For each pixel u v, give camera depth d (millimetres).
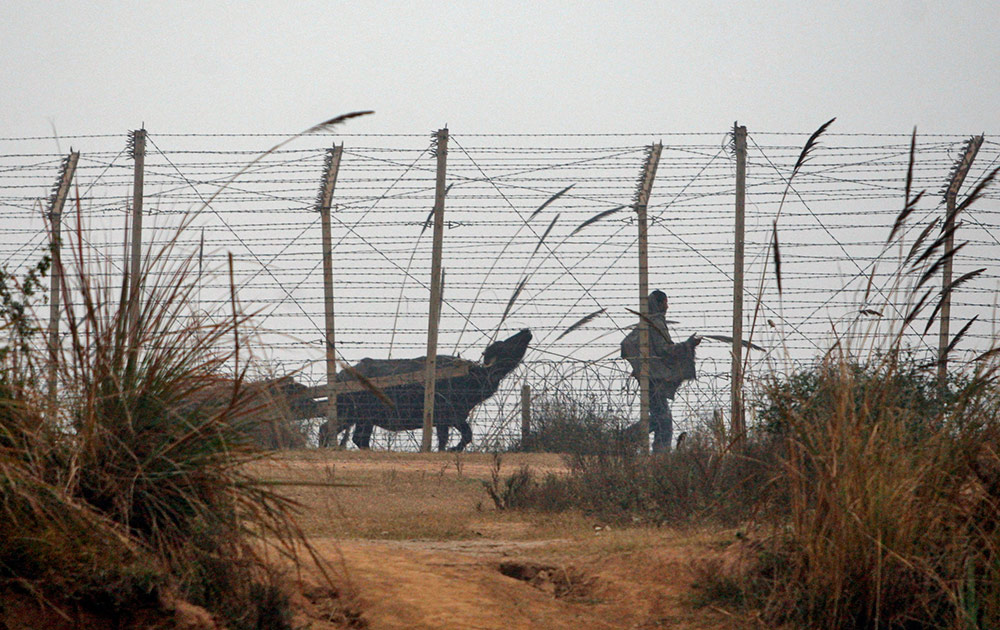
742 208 58906
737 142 59344
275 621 18047
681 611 21844
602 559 25906
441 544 30359
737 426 26297
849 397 21406
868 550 19781
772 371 24984
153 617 16391
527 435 59938
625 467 41500
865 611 19922
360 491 43312
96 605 16125
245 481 19078
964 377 22203
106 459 17953
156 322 18875
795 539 21297
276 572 19891
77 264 18250
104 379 18312
